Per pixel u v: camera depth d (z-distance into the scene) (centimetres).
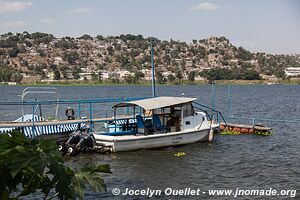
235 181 1750
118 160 2177
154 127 2488
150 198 1498
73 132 2375
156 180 1767
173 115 2561
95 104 6781
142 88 17075
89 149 2306
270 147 2623
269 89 16625
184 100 2594
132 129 2539
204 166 2050
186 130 2578
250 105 7231
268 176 1830
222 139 2897
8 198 425
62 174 436
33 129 2338
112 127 2644
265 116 5212
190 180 1767
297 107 6844
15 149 410
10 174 420
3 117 4756
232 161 2170
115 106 2538
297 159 2241
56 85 19975
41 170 411
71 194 442
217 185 1683
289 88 17888
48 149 432
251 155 2348
